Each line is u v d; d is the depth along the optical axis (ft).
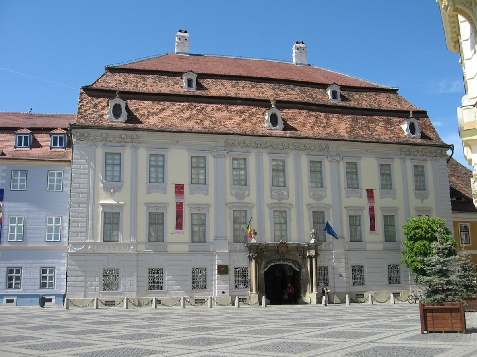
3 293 146.41
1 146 155.22
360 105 164.35
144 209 137.49
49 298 147.74
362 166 155.63
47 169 153.28
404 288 151.74
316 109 158.71
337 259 147.64
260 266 140.67
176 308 127.95
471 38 66.85
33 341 64.80
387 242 153.17
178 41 176.35
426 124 166.71
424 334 65.57
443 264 66.59
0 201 149.38
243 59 183.73
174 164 141.59
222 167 144.15
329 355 51.08
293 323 86.38
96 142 137.28
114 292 132.26
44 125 162.81
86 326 83.71
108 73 149.48
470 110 56.03
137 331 75.56
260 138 147.74
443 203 160.15
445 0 58.95
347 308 124.36
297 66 187.73
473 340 58.70
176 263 137.08
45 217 150.92
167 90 149.18
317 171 151.94
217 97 150.00
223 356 51.49
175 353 53.78
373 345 57.47
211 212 141.59
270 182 147.13
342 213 151.33
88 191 134.72
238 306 131.03
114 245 133.90
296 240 146.20
